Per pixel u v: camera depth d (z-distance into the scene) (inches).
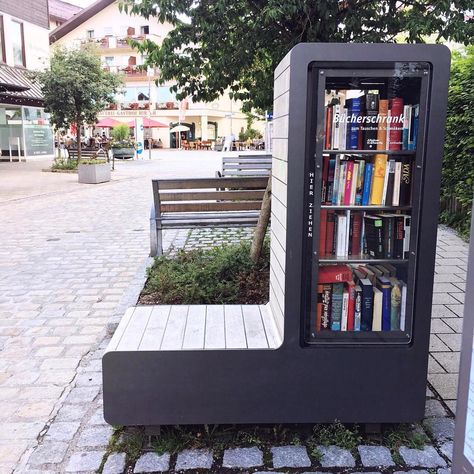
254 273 202.8
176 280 201.2
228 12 202.7
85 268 265.9
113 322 178.9
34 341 175.9
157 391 116.4
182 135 2294.5
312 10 189.3
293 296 113.6
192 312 141.3
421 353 115.6
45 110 815.1
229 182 263.7
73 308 207.3
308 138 109.7
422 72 106.3
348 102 112.7
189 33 215.3
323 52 105.7
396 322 119.3
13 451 117.4
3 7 1016.9
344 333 116.9
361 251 117.0
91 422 128.1
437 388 139.2
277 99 129.4
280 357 115.6
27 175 769.6
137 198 529.7
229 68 220.4
